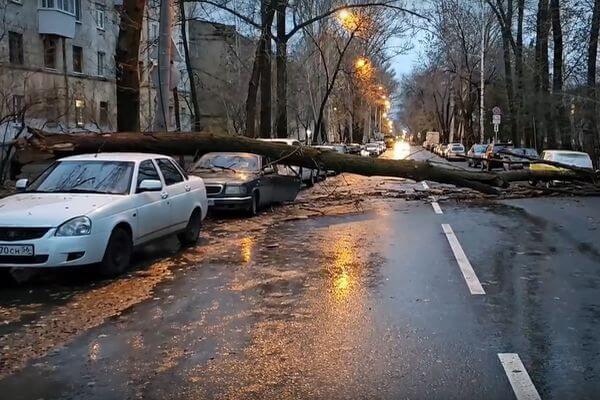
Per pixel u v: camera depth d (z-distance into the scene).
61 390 4.58
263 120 29.45
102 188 8.91
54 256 7.52
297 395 4.48
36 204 8.08
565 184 19.34
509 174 17.09
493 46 55.97
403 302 7.05
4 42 33.09
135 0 15.05
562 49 32.16
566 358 5.24
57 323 6.23
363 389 4.59
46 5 35.72
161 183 9.79
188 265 9.16
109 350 5.43
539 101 35.06
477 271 8.73
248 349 5.45
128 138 12.93
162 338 5.75
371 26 32.53
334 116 62.88
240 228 13.09
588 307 6.85
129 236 8.68
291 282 8.05
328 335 5.85
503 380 4.76
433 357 5.25
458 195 19.95
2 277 8.08
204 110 52.22
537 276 8.41
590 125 30.12
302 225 13.55
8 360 5.20
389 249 10.54
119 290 7.57
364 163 14.66
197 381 4.74
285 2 25.28
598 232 12.39
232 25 29.86
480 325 6.17
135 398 4.44
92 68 41.91
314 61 44.50
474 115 73.81
